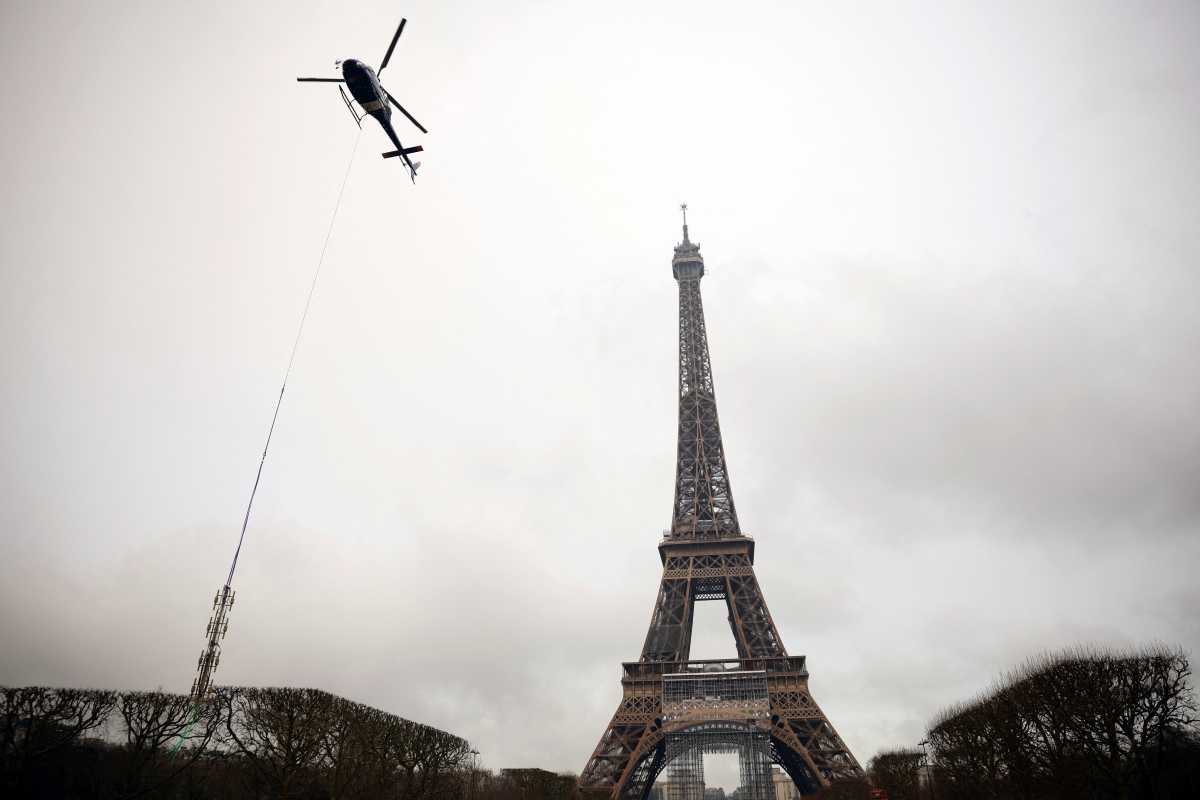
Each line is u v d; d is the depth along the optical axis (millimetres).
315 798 124625
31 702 106750
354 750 133375
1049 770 131250
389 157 81875
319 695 131125
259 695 126250
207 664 120812
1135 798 119688
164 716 116750
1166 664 125375
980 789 148125
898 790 182125
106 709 113250
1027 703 135375
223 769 125438
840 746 196375
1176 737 122562
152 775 115500
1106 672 126875
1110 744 121750
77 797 107312
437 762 159875
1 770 102438
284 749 123125
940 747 172000
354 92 74000
